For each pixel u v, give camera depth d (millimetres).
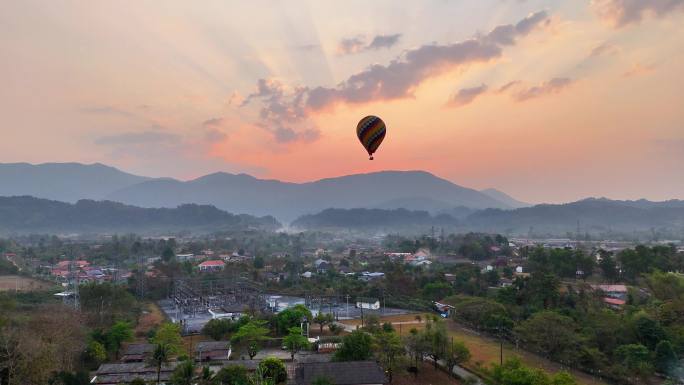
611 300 112625
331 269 192125
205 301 134500
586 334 77625
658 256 138125
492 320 95062
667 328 77625
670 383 62594
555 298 106375
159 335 83125
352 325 105812
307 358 76562
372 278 169250
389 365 68125
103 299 108125
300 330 85000
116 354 80062
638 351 68250
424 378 69562
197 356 77938
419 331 81000
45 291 134500
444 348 72500
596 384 66000
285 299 143750
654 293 105438
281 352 83250
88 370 71375
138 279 154375
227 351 79125
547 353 78750
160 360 64688
